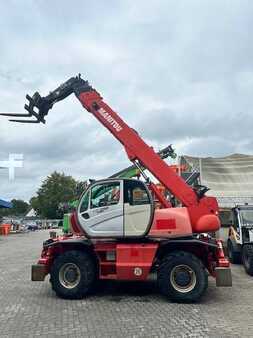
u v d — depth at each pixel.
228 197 19.91
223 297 10.34
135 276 10.21
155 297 10.42
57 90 12.20
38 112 12.44
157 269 10.27
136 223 10.36
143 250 10.23
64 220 18.98
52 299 10.24
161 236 10.48
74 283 10.28
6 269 15.88
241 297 10.34
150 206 10.40
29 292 11.16
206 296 10.49
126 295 10.70
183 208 10.86
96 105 11.80
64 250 10.87
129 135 11.53
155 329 7.49
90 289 10.54
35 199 95.69
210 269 10.38
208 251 10.38
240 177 20.58
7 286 12.09
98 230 10.45
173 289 9.77
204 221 10.74
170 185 11.10
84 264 10.27
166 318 8.29
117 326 7.71
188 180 14.30
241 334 7.12
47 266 10.73
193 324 7.80
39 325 7.80
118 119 11.65
